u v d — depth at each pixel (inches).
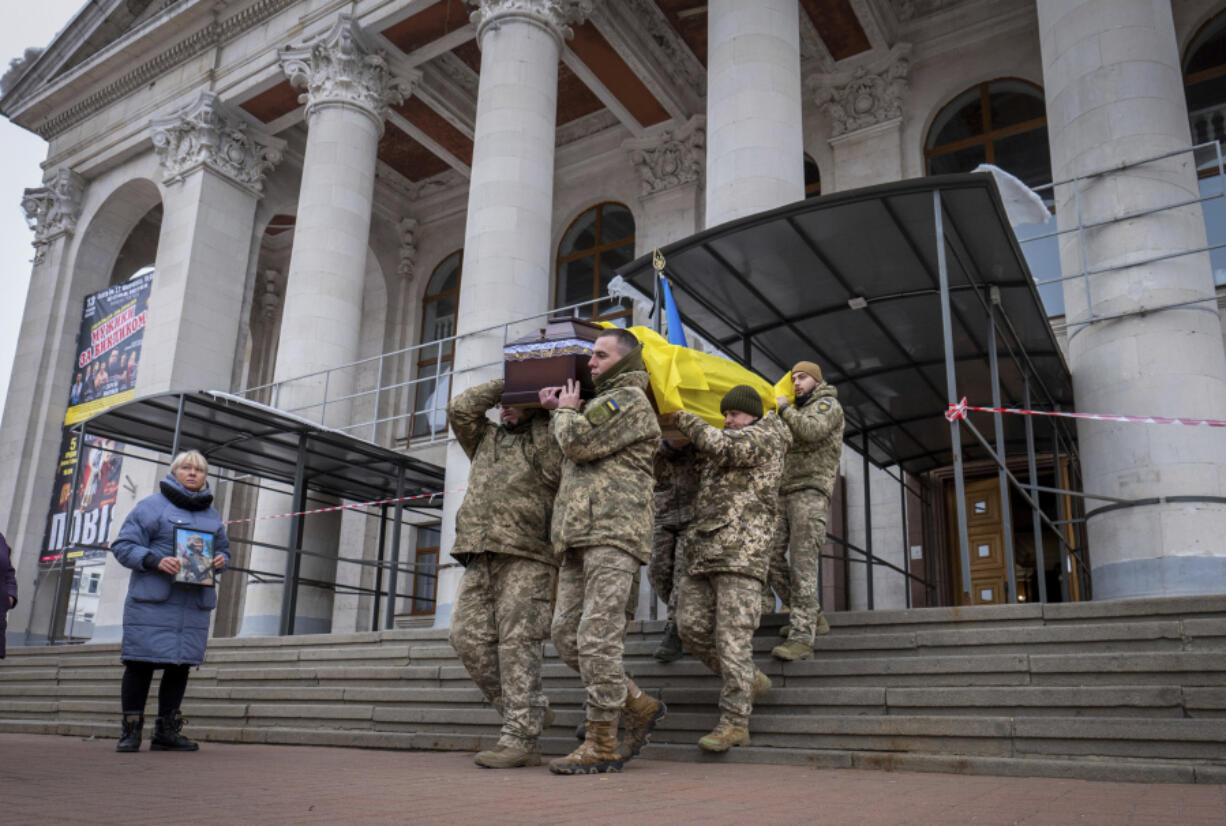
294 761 212.1
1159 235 380.8
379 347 927.0
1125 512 359.9
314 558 677.3
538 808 124.8
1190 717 184.9
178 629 243.6
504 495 192.2
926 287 377.4
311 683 327.3
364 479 657.6
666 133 800.9
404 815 115.8
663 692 238.2
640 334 212.4
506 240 565.0
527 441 197.0
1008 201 354.0
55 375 879.7
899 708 212.1
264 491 664.4
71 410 859.4
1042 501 618.5
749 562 201.3
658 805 130.1
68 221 924.6
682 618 213.0
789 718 214.1
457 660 308.0
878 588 600.4
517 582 192.7
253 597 639.1
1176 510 350.0
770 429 205.0
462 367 549.6
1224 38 584.1
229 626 874.8
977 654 223.9
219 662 385.4
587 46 716.0
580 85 810.8
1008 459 573.3
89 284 917.8
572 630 188.1
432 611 799.1
